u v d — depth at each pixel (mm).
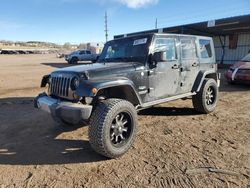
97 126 3916
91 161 4074
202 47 6469
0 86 12656
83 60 34969
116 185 3379
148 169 3768
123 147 4180
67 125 5855
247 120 6004
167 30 23531
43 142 4898
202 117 6340
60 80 4527
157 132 5285
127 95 4758
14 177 3635
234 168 3719
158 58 4793
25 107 7887
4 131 5609
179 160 4016
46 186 3396
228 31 23641
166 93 5422
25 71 21328
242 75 10586
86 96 4004
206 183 3352
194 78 6160
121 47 5516
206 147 4492
